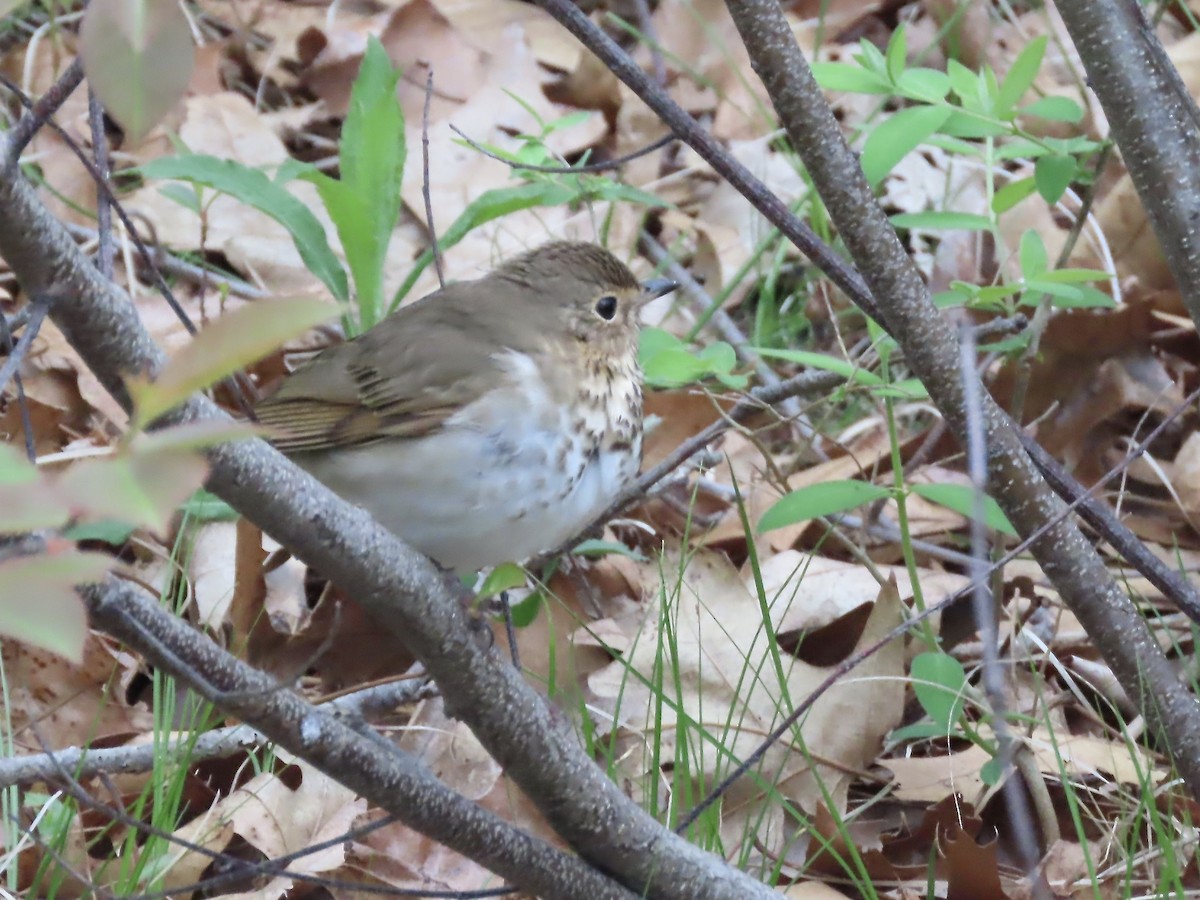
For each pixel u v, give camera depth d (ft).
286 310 9.16
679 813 27.20
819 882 27.32
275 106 51.08
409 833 27.48
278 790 27.55
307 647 32.37
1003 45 52.19
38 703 29.96
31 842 25.12
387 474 25.41
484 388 25.09
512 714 19.57
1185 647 33.01
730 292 42.63
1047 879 26.66
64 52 49.39
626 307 27.20
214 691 16.34
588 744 27.32
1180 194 23.89
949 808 27.53
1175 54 46.98
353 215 34.63
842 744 29.35
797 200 45.73
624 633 32.35
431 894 20.72
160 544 34.30
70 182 45.06
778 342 43.37
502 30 51.21
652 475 31.68
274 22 53.01
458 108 48.98
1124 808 27.22
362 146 35.47
